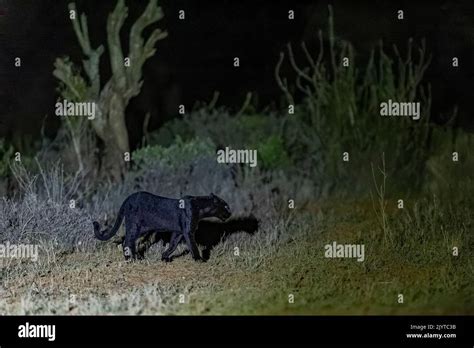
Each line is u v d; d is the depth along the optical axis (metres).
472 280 12.23
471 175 16.58
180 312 11.01
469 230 14.38
